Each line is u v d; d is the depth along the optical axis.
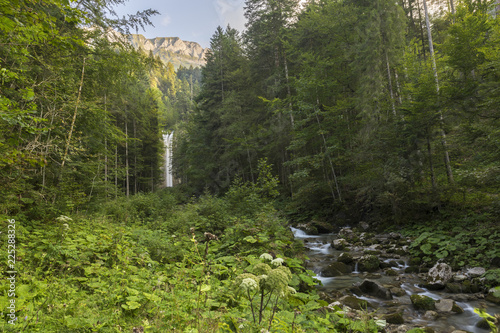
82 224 7.53
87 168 10.18
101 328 2.71
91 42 9.49
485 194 12.63
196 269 4.90
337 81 21.78
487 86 10.30
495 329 1.89
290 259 6.86
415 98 13.87
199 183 36.03
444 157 14.44
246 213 13.23
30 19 3.87
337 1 23.20
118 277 4.26
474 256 9.20
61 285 3.59
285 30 26.80
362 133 17.50
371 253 11.62
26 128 4.14
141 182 40.56
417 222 13.81
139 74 11.40
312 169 21.25
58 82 7.88
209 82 38.16
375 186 15.32
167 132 78.19
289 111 22.41
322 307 4.49
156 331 2.76
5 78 4.46
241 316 3.46
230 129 29.47
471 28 14.13
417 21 30.83
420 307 6.48
